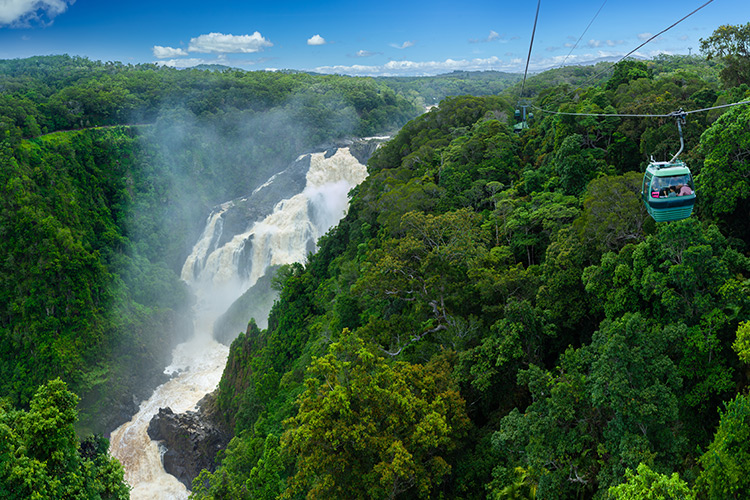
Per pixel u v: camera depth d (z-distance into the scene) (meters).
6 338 100.38
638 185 38.22
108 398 93.62
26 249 103.88
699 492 21.27
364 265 47.66
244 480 39.56
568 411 24.91
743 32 50.62
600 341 27.38
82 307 102.88
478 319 38.38
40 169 119.31
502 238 49.75
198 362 107.75
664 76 79.50
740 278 27.67
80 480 29.70
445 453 30.45
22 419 28.81
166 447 77.19
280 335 79.12
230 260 134.75
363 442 25.39
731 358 26.78
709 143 34.78
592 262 36.44
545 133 72.50
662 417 22.59
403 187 65.75
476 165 68.25
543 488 24.50
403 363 32.69
